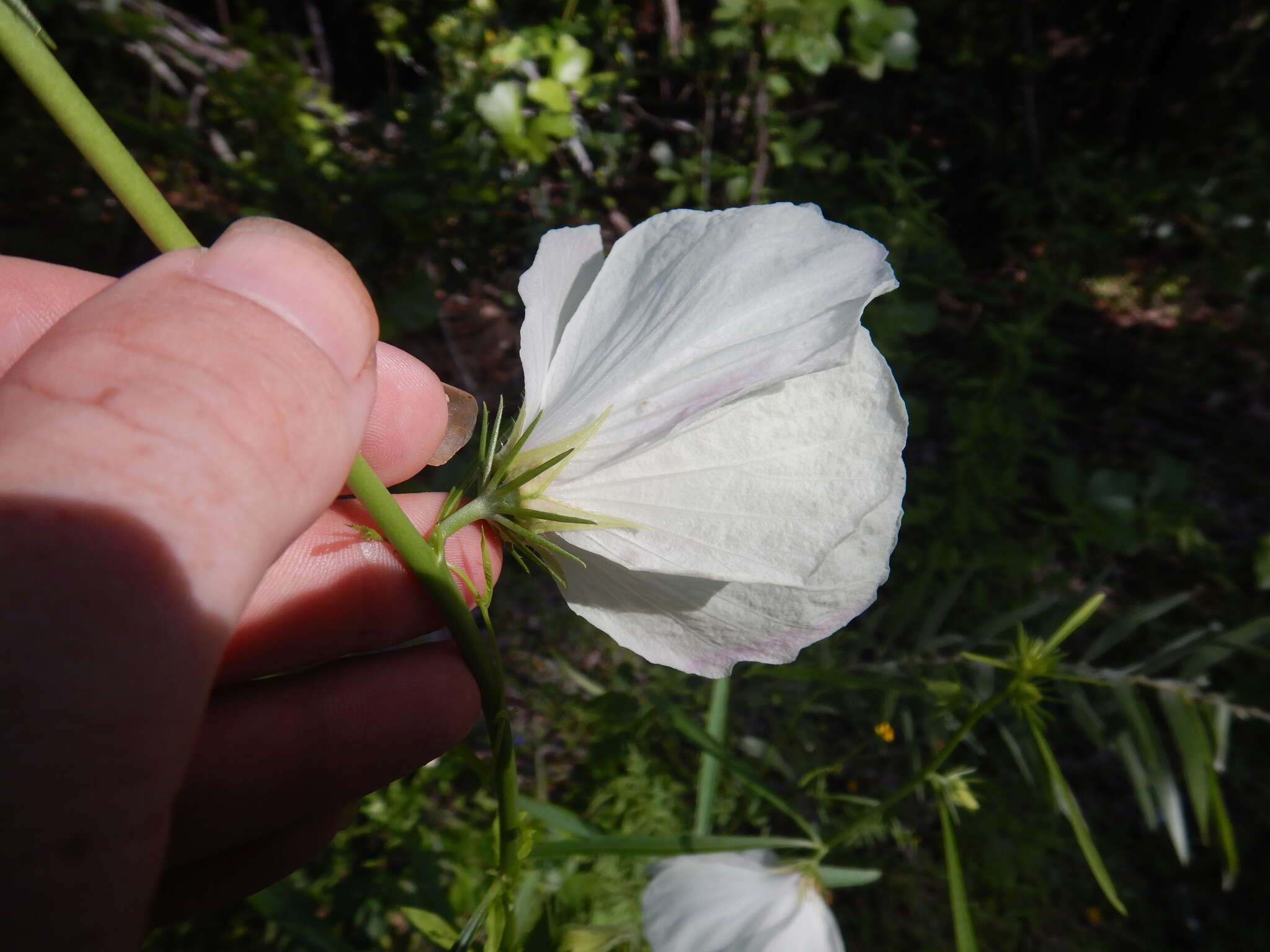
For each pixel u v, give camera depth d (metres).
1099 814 0.38
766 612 0.10
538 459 0.11
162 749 0.07
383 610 0.15
